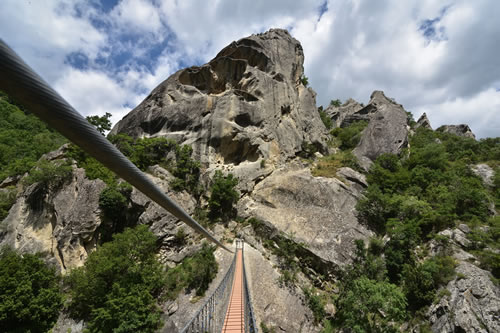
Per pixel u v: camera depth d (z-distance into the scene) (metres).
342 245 22.78
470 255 19.80
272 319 16.66
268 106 36.38
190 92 37.31
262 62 41.00
